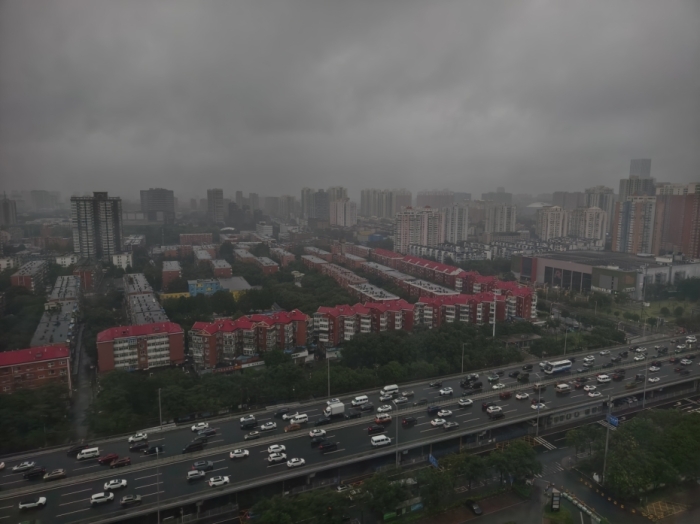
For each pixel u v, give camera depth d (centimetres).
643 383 13712
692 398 13712
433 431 10725
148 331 15600
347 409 11944
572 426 12044
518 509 9081
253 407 12350
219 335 16025
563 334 19062
